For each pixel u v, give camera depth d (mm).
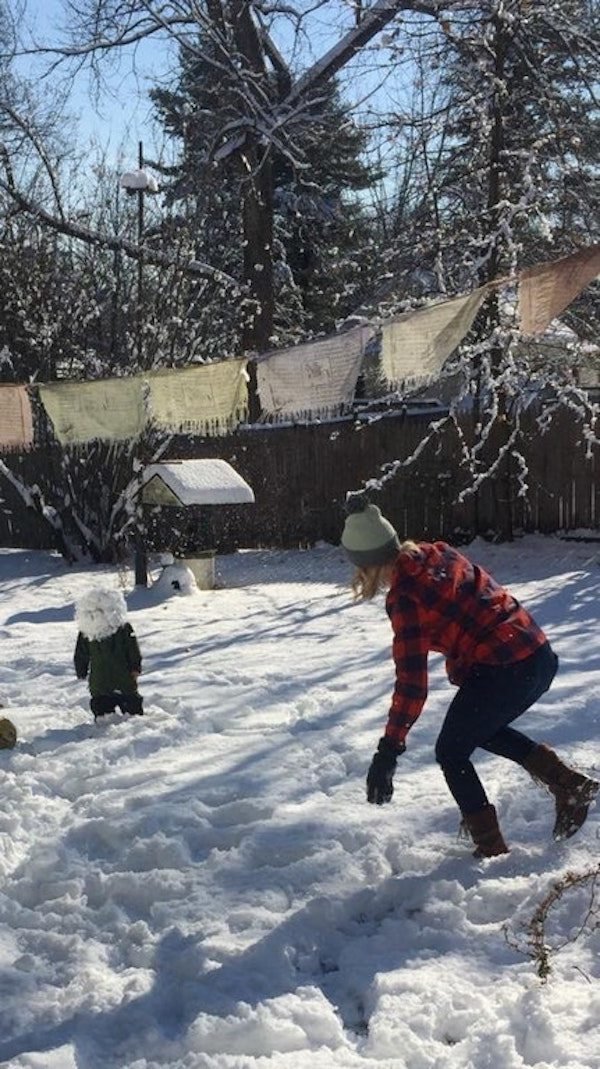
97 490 15422
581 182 13469
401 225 15156
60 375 16406
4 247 15789
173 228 17328
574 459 14531
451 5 13859
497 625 4117
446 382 17625
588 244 13562
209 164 19656
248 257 20734
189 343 16141
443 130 14227
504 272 13086
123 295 17188
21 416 8695
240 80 18375
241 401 8336
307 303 27406
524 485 13383
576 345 13766
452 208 14719
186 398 8398
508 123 14391
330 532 16453
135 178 14086
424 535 15602
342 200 27094
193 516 13781
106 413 8891
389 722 4102
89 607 6469
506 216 12531
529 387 14398
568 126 13359
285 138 19453
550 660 4219
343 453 16219
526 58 13453
